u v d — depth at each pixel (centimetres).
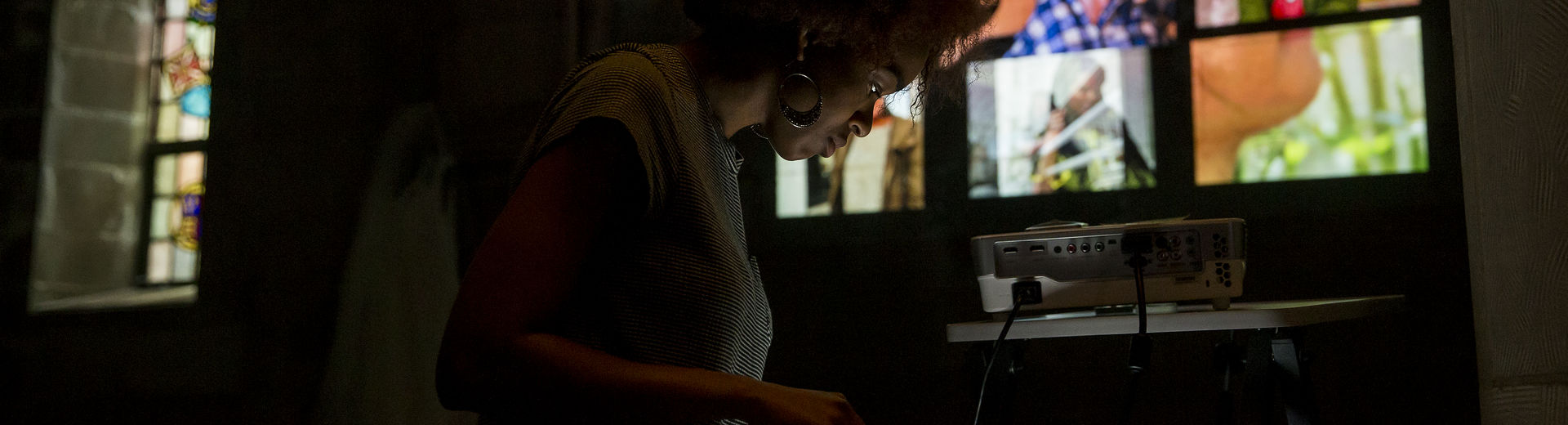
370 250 345
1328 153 276
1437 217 258
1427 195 260
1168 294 133
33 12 442
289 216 370
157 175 461
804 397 61
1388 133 272
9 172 429
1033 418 272
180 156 459
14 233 423
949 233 296
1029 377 274
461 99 345
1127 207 285
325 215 364
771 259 307
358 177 362
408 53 362
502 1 345
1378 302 137
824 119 84
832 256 303
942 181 300
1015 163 298
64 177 438
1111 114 295
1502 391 114
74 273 435
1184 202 281
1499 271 114
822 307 300
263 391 362
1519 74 107
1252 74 287
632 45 77
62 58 443
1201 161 285
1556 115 100
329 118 371
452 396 59
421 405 322
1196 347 260
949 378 286
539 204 62
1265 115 283
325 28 379
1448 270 254
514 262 59
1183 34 294
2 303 411
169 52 471
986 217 294
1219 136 286
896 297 296
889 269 298
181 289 430
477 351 57
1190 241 134
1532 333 106
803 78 80
